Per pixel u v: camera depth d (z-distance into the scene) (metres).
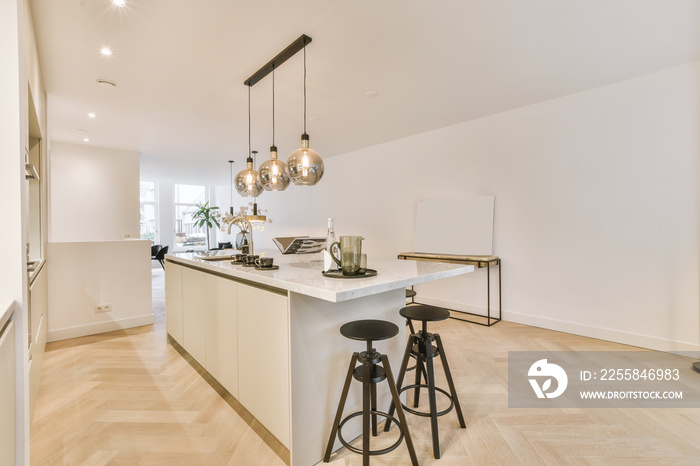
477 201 4.13
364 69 2.81
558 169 3.50
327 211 6.41
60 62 2.62
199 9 2.02
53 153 4.88
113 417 1.97
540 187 3.64
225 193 10.70
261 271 1.93
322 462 1.62
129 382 2.42
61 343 3.26
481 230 4.06
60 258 3.38
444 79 3.03
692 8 2.08
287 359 1.56
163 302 5.24
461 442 1.73
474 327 3.69
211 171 7.80
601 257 3.25
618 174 3.14
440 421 1.92
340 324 1.73
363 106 3.67
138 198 5.63
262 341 1.75
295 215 7.27
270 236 8.11
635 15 2.15
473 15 2.13
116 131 4.46
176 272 2.99
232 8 2.02
